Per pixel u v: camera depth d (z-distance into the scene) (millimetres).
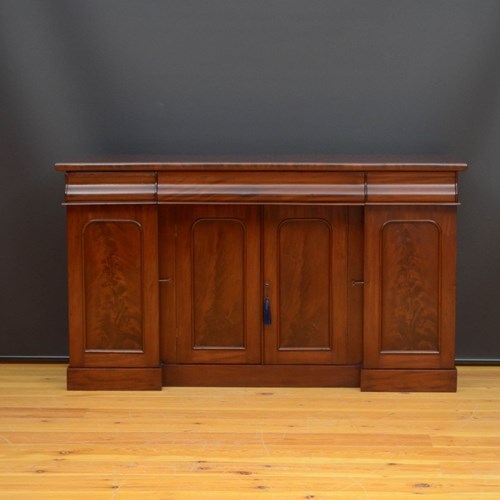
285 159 3746
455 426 3225
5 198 4148
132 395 3605
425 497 2625
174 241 3654
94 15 4094
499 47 4051
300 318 3676
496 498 2617
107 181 3562
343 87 4102
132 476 2777
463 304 4145
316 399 3543
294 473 2801
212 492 2662
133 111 4137
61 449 3002
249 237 3643
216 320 3686
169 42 4109
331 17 4078
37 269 4176
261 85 4117
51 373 3988
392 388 3639
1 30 4102
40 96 4121
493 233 4113
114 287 3633
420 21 4066
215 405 3467
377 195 3529
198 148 4148
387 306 3611
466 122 4090
